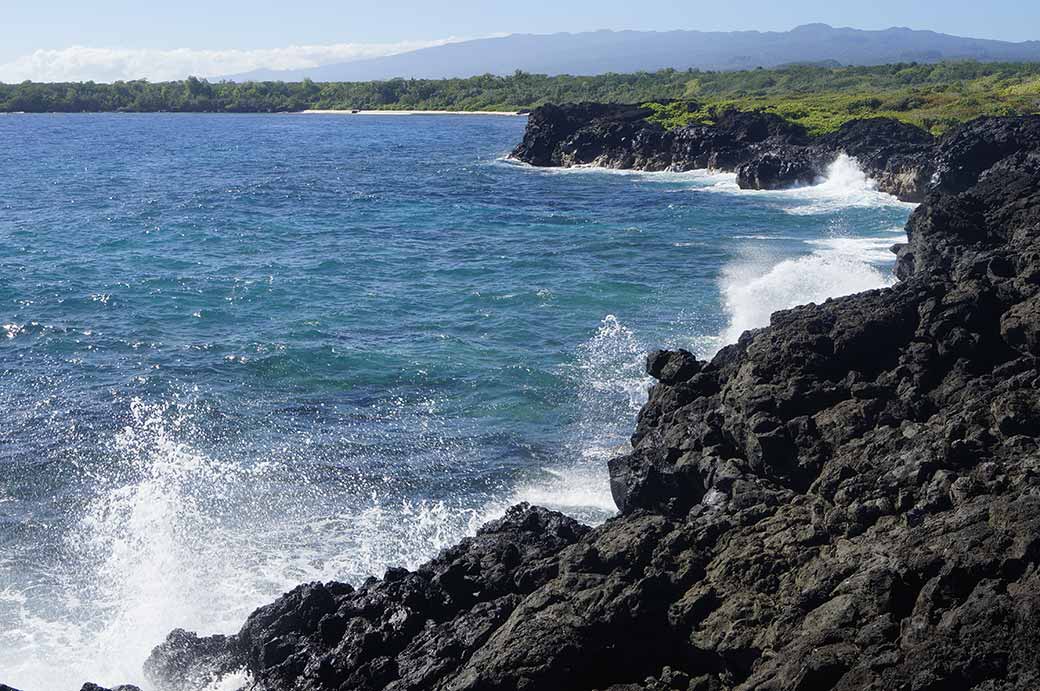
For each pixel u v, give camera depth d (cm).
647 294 4450
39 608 2006
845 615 1362
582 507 2414
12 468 2609
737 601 1491
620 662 1484
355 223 6825
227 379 3353
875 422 1980
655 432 2383
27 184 9144
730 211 7056
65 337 3828
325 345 3709
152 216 7100
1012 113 9331
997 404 1775
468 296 4519
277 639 1744
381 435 2859
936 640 1260
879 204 7150
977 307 2286
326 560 2178
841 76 18675
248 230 6506
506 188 8825
